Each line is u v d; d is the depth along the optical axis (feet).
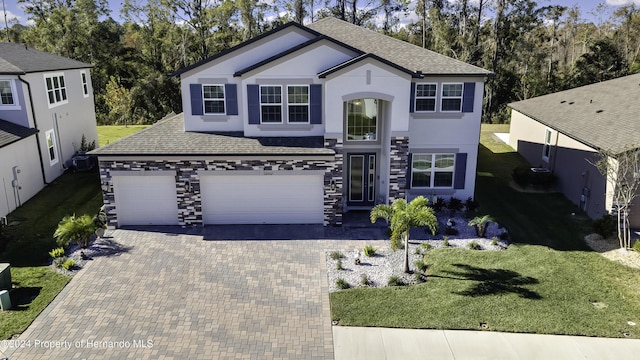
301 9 196.65
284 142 67.00
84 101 105.70
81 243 59.06
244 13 189.16
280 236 63.93
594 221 65.31
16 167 74.49
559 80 170.50
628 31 209.26
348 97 63.31
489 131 132.98
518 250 59.31
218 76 69.46
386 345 41.45
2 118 78.79
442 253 58.65
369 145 71.46
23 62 83.15
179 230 65.82
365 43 76.64
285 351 40.81
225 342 41.93
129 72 193.47
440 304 47.26
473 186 74.54
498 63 173.88
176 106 183.01
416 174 74.28
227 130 71.87
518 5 167.12
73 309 46.68
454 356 39.99
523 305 46.83
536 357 39.78
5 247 60.34
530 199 78.54
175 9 183.01
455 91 70.28
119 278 52.65
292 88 67.05
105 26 188.14
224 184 65.98
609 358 39.55
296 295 49.49
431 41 189.57
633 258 56.08
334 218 66.95
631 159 57.93
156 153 63.46
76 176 91.81
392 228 52.01
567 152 78.89
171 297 48.93
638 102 74.13
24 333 42.86
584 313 45.50
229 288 50.75
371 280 52.31
